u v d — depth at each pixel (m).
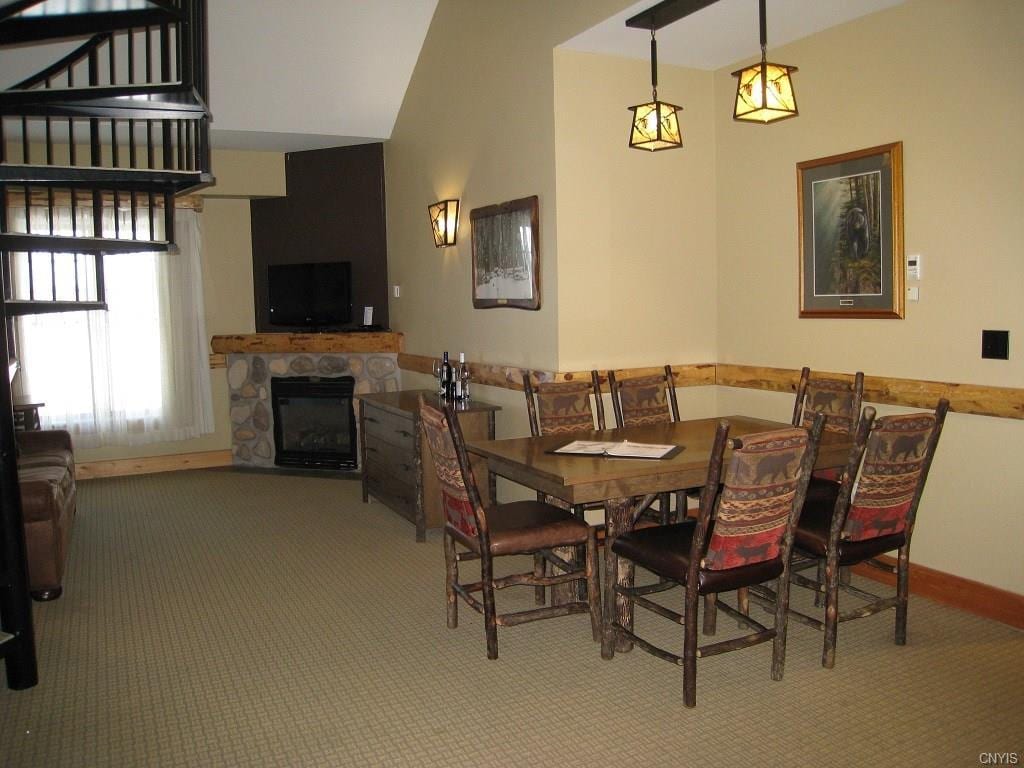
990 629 3.34
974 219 3.42
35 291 6.24
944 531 3.64
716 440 2.63
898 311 3.75
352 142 6.64
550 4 4.32
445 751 2.54
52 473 4.34
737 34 4.12
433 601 3.84
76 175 3.38
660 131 3.60
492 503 4.23
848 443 3.46
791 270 4.34
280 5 5.29
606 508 3.13
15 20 3.24
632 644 3.24
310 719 2.76
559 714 2.76
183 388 6.86
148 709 2.84
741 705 2.78
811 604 3.68
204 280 6.98
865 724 2.64
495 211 4.93
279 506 5.71
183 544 4.82
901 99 3.69
